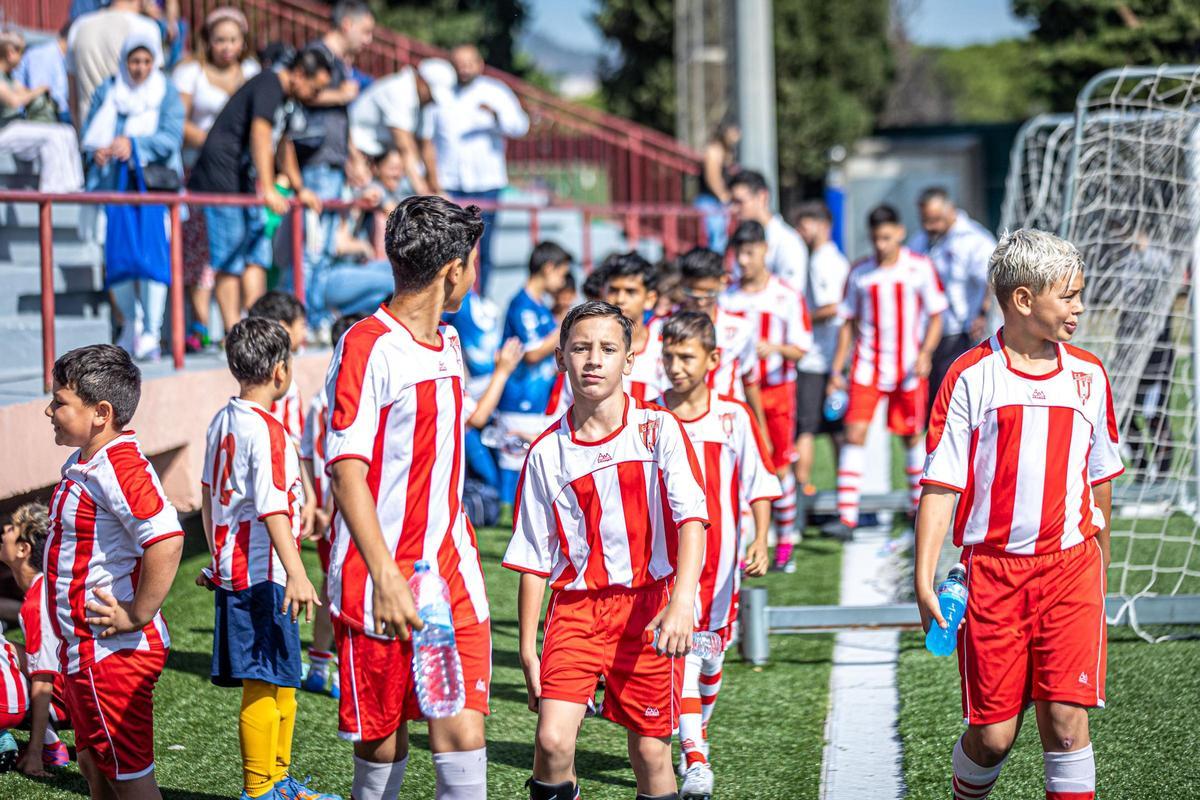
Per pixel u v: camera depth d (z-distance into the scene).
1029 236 6.73
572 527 6.83
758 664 11.34
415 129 22.80
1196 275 15.52
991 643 6.78
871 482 20.30
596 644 6.78
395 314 6.28
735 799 8.32
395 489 6.19
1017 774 8.53
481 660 6.38
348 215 17.38
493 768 8.92
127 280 13.48
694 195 32.41
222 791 8.46
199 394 13.13
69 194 11.48
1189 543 15.01
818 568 14.91
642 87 52.09
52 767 8.77
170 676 10.81
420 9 45.34
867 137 56.72
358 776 6.49
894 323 15.66
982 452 6.83
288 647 7.93
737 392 12.38
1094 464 6.94
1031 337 6.78
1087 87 13.80
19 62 16.80
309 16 26.19
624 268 10.93
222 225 14.62
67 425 6.98
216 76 17.95
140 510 6.89
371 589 6.19
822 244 18.11
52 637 8.56
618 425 6.80
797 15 54.31
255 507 7.82
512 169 32.00
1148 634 11.54
